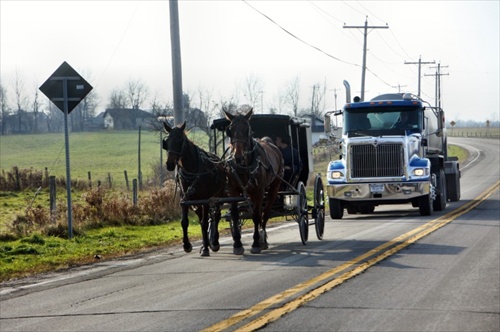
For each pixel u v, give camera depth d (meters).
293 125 17.42
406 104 24.23
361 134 23.98
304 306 8.98
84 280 12.16
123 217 22.38
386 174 23.16
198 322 8.31
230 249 15.74
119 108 150.12
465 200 31.91
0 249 16.73
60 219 20.55
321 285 10.43
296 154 17.50
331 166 23.83
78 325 8.52
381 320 8.18
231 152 14.45
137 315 8.90
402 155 23.06
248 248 15.81
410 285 10.38
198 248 16.25
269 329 7.82
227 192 14.95
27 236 19.48
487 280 10.75
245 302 9.38
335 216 24.05
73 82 18.41
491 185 43.91
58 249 16.95
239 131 14.25
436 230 18.25
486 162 77.06
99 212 22.19
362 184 23.27
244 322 8.18
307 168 18.17
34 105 147.62
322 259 13.30
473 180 51.06
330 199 23.83
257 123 17.64
